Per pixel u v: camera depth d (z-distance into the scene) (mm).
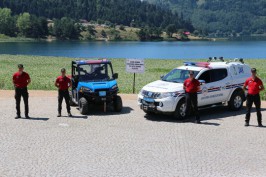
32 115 15805
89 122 14602
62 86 15383
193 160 10219
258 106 14148
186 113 15305
